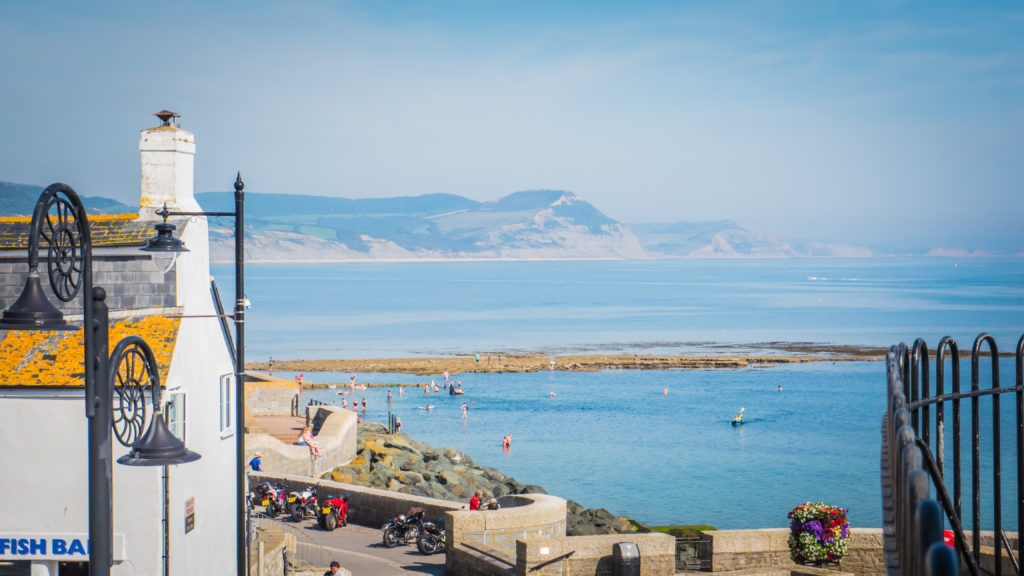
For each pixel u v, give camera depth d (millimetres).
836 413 99250
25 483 20812
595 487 65562
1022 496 8836
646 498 62219
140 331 22281
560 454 78062
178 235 23734
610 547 24312
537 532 28703
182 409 22625
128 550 20828
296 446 47938
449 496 51969
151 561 20797
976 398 8797
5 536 20734
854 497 62719
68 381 20734
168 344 21891
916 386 8469
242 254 19734
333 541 32750
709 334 197375
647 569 24062
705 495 63156
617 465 73375
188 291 24062
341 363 143375
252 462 42906
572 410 101375
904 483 5328
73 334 22156
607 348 168750
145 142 24672
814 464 73812
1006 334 189625
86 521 20797
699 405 104500
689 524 55469
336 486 36969
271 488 37594
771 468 72250
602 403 106250
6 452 20828
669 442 83375
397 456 57656
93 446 11305
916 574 4652
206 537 24078
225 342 26234
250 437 44781
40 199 10242
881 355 154625
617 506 59969
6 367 21156
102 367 11484
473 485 55844
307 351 165250
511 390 116812
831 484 66688
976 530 8617
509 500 32188
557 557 23953
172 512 21500
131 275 23734
